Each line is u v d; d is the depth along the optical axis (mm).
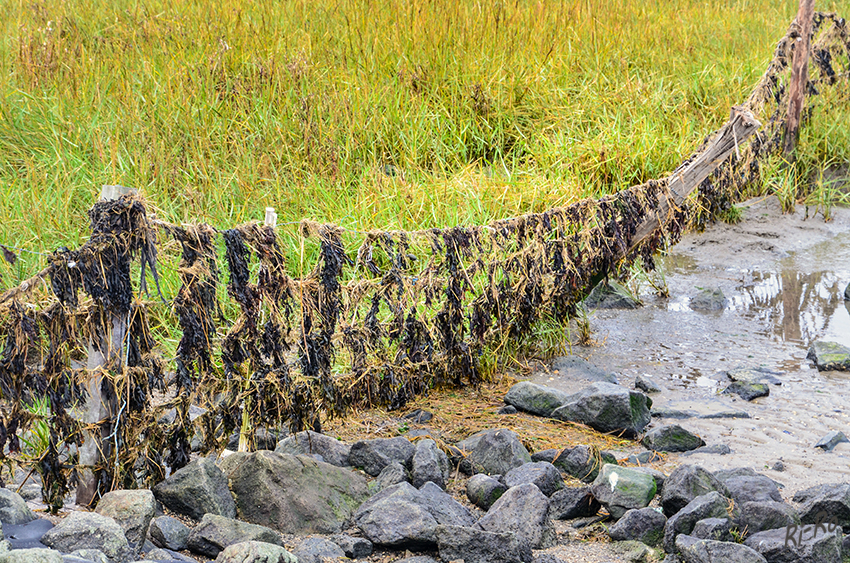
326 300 3863
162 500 3301
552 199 7145
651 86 9562
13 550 2338
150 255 3182
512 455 3924
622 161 8055
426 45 9391
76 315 3088
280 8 10234
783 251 8031
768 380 5312
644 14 11781
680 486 3434
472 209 6762
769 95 8586
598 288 6871
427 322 4629
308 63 8773
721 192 7227
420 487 3707
